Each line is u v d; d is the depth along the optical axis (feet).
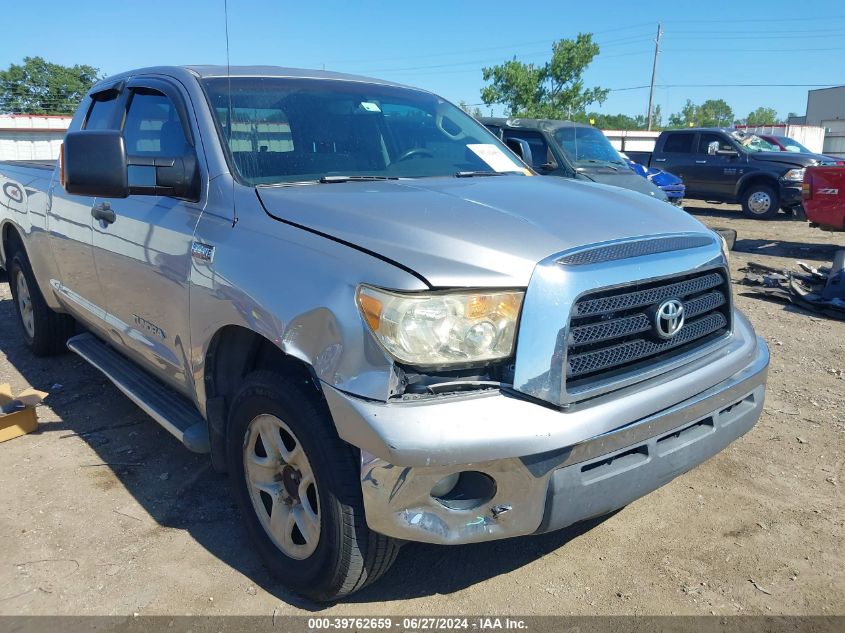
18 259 17.43
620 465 8.00
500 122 36.70
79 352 14.80
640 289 8.32
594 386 7.79
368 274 7.55
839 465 12.71
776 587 9.44
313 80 12.38
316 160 10.84
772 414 14.97
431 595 9.29
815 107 211.41
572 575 9.72
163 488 11.90
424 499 7.43
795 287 25.02
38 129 88.99
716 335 9.74
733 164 53.11
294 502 8.95
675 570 9.81
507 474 7.38
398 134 12.23
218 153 10.16
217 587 9.39
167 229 10.45
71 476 12.26
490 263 7.55
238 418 9.31
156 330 11.16
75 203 13.58
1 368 17.70
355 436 7.34
